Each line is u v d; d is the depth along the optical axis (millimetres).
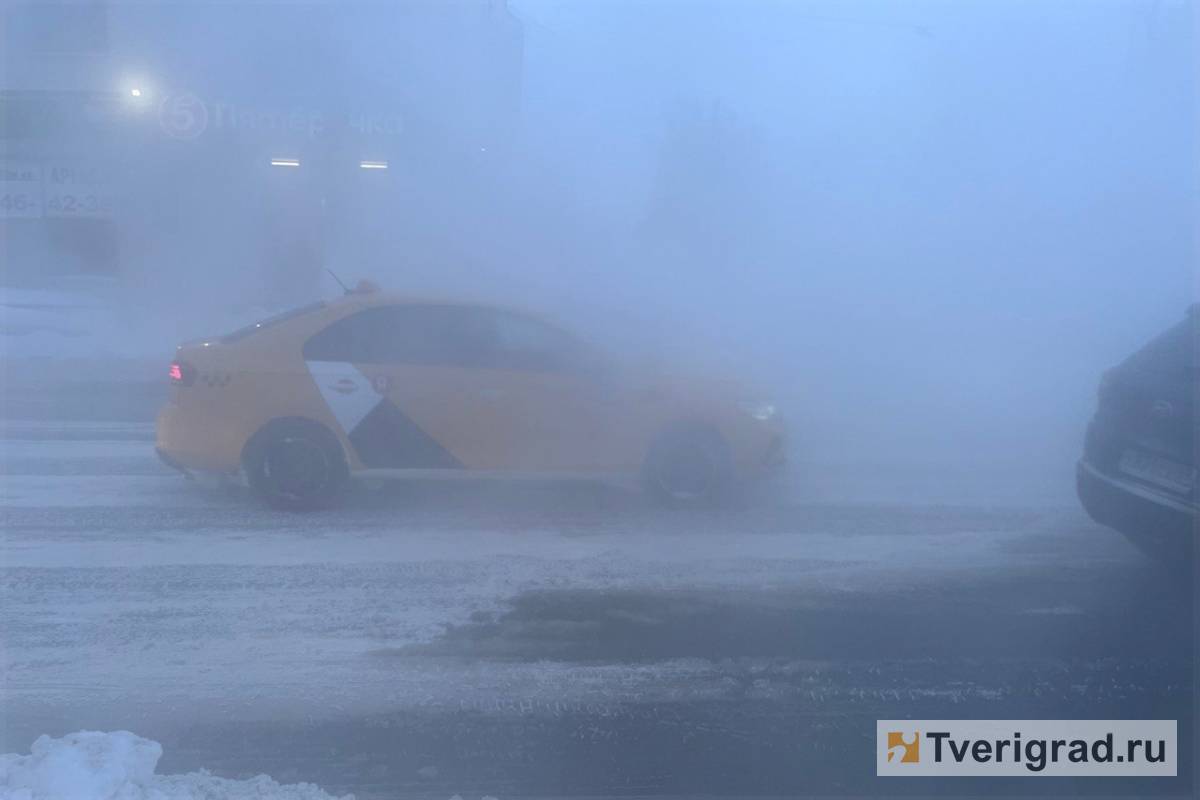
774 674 5316
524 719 4812
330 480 7758
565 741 4637
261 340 7727
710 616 6027
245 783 4184
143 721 4707
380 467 7777
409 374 7703
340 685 5094
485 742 4609
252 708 4848
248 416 7629
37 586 6262
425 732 4680
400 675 5211
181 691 4996
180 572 6539
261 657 5371
